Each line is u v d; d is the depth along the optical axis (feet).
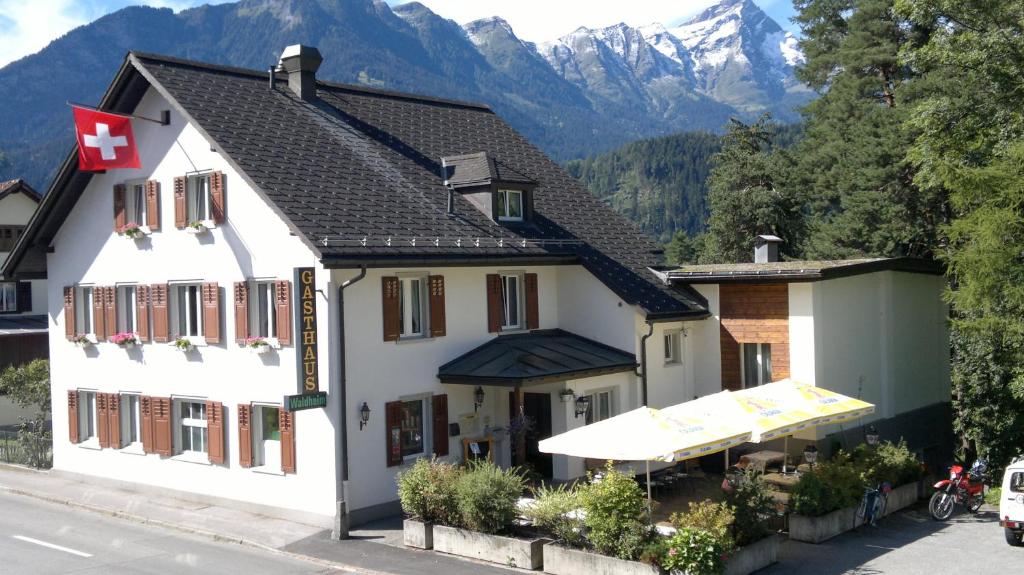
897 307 84.79
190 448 74.95
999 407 91.04
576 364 71.61
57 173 79.36
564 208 89.35
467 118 98.07
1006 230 68.49
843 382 76.84
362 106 88.28
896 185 120.57
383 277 66.39
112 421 79.97
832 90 144.97
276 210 63.98
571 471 72.33
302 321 61.26
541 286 80.23
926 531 61.00
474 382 68.13
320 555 56.95
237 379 69.26
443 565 54.34
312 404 61.46
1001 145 76.54
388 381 66.44
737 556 50.37
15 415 111.75
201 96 73.26
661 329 78.95
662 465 77.15
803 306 74.18
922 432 88.17
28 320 122.83
